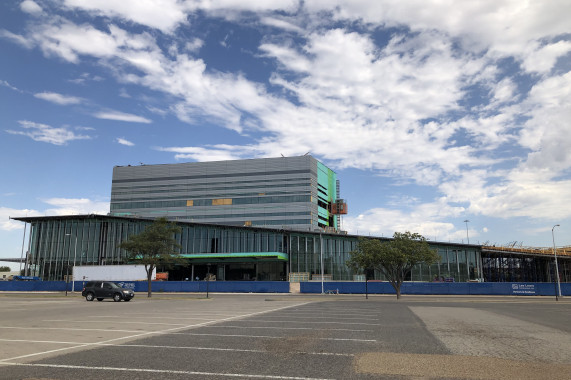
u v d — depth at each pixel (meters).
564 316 20.25
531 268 113.69
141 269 62.84
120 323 16.03
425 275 80.19
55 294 57.34
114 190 146.25
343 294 55.38
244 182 138.62
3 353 9.16
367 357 8.63
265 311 22.88
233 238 87.88
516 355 8.91
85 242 83.25
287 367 7.68
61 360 8.34
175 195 141.62
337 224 158.88
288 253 83.62
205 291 61.78
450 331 13.27
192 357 8.66
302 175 135.50
